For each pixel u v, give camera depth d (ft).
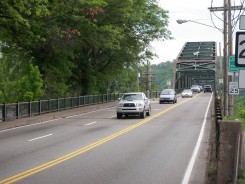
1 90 142.82
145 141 57.00
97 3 109.60
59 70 133.18
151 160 42.22
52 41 117.08
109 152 47.32
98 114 113.19
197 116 104.22
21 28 86.43
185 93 248.52
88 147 51.21
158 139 59.26
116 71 174.19
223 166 27.73
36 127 77.71
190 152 47.42
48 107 109.40
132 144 54.03
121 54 161.79
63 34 110.11
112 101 186.39
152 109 134.00
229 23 86.38
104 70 170.91
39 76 108.88
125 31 152.05
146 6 162.91
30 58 131.54
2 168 37.70
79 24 116.57
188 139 59.31
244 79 22.34
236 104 207.92
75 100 134.62
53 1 98.32
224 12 95.04
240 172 28.55
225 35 94.17
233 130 27.63
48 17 98.89
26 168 37.68
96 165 39.29
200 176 34.42
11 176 34.17
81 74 158.92
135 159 42.75
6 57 137.28
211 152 43.78
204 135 64.18
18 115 90.22
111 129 73.15
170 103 176.14
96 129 73.31
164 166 39.01
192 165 39.47
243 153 34.50
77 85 160.56
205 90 366.22
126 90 258.37
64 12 103.50
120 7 130.31
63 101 122.31
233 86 83.30
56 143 55.11
